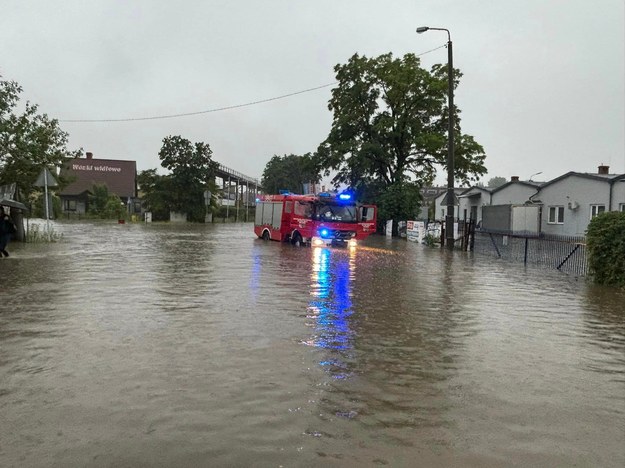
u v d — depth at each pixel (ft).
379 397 15.44
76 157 81.97
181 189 197.88
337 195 80.84
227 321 24.91
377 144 127.44
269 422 13.38
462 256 68.69
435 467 11.24
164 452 11.62
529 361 19.66
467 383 16.94
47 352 19.19
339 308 29.01
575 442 12.67
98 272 42.04
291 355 19.49
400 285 39.01
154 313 26.37
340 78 135.64
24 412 13.69
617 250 40.55
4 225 52.54
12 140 71.31
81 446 11.82
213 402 14.64
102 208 204.74
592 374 18.22
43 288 33.78
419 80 126.72
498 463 11.50
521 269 53.16
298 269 47.42
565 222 108.58
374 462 11.39
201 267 46.98
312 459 11.46
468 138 129.49
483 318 27.50
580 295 36.32
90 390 15.39
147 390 15.47
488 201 142.51
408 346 21.33
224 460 11.32
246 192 286.05
